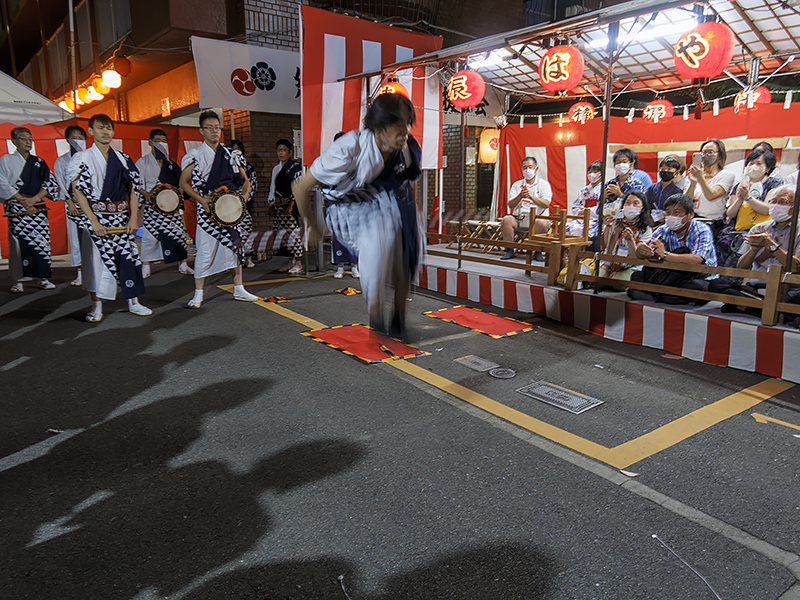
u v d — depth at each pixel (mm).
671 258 4648
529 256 6367
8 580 1916
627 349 4582
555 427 3160
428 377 3928
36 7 14305
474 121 9992
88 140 9117
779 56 5957
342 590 1893
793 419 3258
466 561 2043
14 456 2783
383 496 2461
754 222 5004
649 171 6809
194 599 1840
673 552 2098
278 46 9469
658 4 4023
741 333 4023
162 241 7859
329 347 4578
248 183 6125
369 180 2564
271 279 7648
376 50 6945
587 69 7227
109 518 2285
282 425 3160
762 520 2299
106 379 3840
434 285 6746
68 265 9109
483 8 11828
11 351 4426
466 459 2793
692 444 2953
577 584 1927
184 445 2916
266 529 2225
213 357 4316
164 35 9062
